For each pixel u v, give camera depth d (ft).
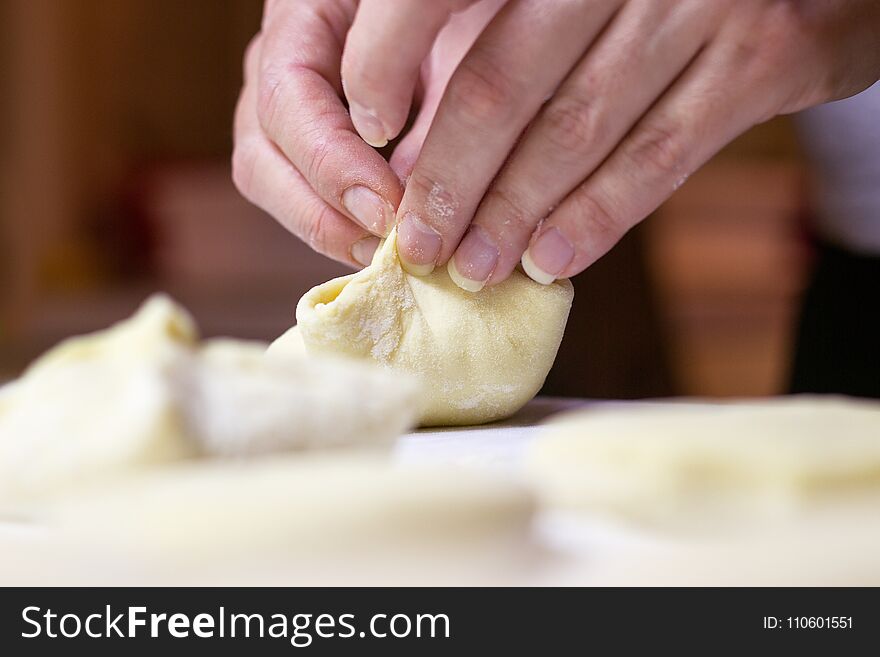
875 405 0.96
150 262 3.59
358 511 0.64
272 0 1.65
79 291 3.56
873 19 1.22
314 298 1.27
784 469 0.74
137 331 0.85
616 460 0.78
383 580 0.66
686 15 1.14
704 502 0.75
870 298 1.94
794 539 0.70
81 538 0.70
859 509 0.74
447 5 1.06
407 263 1.27
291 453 0.83
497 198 1.22
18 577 0.76
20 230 3.67
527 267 1.27
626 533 0.77
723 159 3.13
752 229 2.87
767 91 1.18
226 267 3.22
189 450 0.79
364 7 1.10
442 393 1.27
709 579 0.69
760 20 1.16
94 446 0.78
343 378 0.88
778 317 2.87
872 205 1.87
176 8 3.84
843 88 1.24
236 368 0.85
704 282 2.88
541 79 1.14
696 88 1.17
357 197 1.32
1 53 3.68
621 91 1.16
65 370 0.84
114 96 3.84
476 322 1.28
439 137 1.18
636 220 1.23
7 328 3.39
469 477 0.71
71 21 3.74
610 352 2.09
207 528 0.65
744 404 1.10
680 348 2.59
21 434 0.81
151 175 3.66
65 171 3.78
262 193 1.50
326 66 1.46
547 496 0.79
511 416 1.35
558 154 1.18
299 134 1.37
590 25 1.13
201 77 3.91
